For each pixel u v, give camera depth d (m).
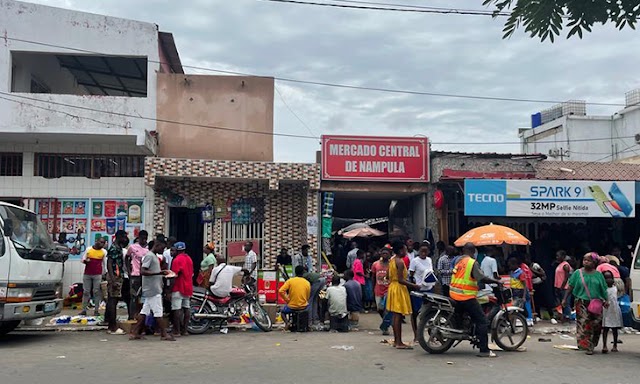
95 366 8.07
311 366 8.18
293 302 12.10
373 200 19.75
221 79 17.34
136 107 16.81
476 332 9.25
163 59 18.09
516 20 4.90
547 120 33.09
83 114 16.41
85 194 16.19
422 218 17.30
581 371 8.04
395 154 17.02
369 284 15.59
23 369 7.84
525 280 12.75
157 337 11.04
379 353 9.39
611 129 29.55
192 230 17.31
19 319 9.85
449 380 7.29
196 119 17.11
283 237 17.03
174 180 16.62
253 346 10.07
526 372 7.90
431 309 9.51
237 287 12.95
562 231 17.44
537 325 13.34
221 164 16.11
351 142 16.88
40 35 16.36
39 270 10.37
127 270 11.76
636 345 10.77
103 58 17.61
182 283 11.11
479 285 9.77
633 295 10.34
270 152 17.31
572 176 16.92
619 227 17.55
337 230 21.89
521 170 16.98
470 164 16.84
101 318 12.72
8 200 16.06
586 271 9.88
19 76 16.66
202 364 8.27
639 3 4.58
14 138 15.59
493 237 12.89
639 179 17.23
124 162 16.47
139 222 16.27
